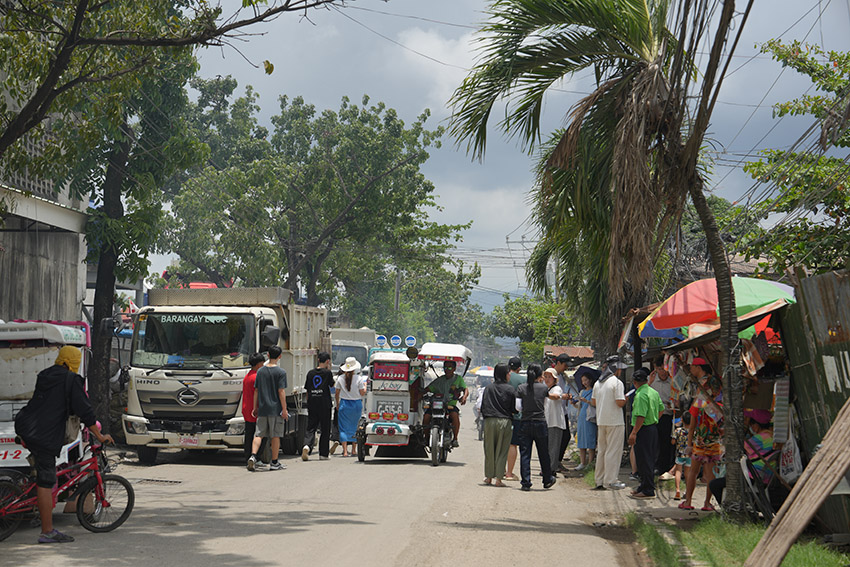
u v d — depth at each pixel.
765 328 12.48
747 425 12.26
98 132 16.47
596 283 21.59
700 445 12.90
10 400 11.84
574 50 12.27
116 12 15.11
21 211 22.20
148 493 14.21
